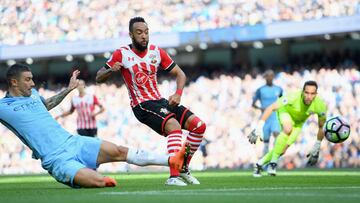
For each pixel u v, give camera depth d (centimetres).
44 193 1902
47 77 8419
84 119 4897
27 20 7831
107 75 2320
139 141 6444
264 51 7119
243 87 6188
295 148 5594
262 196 1631
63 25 7638
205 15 6831
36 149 2086
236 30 6238
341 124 2955
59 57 7550
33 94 2158
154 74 2356
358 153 5472
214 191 1892
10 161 6700
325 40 6750
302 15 6197
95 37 7438
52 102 2198
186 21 6944
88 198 1617
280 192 1803
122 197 1636
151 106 2323
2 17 7950
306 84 3203
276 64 7050
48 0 7812
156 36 6625
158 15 7131
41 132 2088
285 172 4219
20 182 3262
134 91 2350
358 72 5728
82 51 7000
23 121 2091
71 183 2056
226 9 6706
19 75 2119
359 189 1964
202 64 7469
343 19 5647
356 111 5612
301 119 3425
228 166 5959
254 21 6488
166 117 2302
